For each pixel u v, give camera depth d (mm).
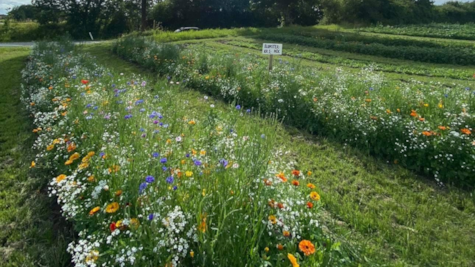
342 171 4328
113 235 2289
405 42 17969
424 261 2824
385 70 11352
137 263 2178
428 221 3332
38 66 8398
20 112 6133
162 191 2611
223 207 2326
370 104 5508
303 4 36188
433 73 10758
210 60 8938
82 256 2201
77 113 4332
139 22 36875
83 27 34031
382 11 37625
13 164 4207
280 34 20641
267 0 36000
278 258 2303
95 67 7969
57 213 3307
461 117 4801
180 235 2434
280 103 6062
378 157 4754
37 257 2717
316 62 12648
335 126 5320
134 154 3135
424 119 4922
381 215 3412
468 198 3783
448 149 4312
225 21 38625
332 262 2449
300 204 2760
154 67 9938
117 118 4137
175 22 37531
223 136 3852
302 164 4457
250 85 6867
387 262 2736
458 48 14992
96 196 2633
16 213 3236
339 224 3240
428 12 44219
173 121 4566
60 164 3674
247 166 2844
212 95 7473
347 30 25656
